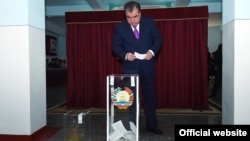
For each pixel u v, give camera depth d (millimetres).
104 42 4812
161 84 4801
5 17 2879
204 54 4617
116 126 2240
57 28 13148
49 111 4828
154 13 4602
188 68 4727
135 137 2217
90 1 7242
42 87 3256
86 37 4867
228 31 2734
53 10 9117
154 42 2900
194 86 4723
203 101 4680
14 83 2896
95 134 3154
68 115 2973
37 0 3105
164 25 4672
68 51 4914
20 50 2875
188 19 4598
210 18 10336
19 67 2887
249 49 2502
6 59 2896
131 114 2230
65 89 9328
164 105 4820
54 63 11867
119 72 4820
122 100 2166
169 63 4746
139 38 2850
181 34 4656
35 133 3043
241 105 2535
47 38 12523
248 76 2512
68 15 4816
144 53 2854
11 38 2879
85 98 4961
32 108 2969
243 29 2500
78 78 4949
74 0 8227
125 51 2895
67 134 2938
